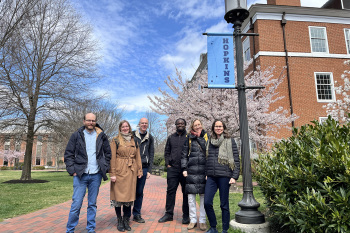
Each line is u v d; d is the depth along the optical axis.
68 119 14.80
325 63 15.86
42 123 14.13
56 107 13.34
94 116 3.95
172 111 11.10
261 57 15.07
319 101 15.29
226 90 9.88
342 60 16.11
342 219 2.56
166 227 4.20
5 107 11.98
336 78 15.80
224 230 3.63
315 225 2.85
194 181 4.05
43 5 12.64
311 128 3.99
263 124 10.73
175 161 4.60
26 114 13.15
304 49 15.75
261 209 5.11
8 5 9.59
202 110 9.88
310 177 3.07
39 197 7.56
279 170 3.67
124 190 4.01
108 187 10.95
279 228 3.87
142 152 4.74
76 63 13.21
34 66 12.87
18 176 19.36
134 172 4.21
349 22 16.78
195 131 4.26
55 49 12.99
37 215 5.12
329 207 2.69
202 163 4.10
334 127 3.59
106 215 5.26
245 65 11.76
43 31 13.06
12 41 10.22
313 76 15.52
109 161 3.98
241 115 4.17
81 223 4.53
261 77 10.78
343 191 2.63
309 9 15.89
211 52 4.41
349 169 2.64
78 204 3.65
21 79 12.05
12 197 7.50
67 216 5.04
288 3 16.55
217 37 4.47
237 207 5.71
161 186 11.30
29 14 10.69
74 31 13.55
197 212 5.38
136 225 4.36
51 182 12.83
